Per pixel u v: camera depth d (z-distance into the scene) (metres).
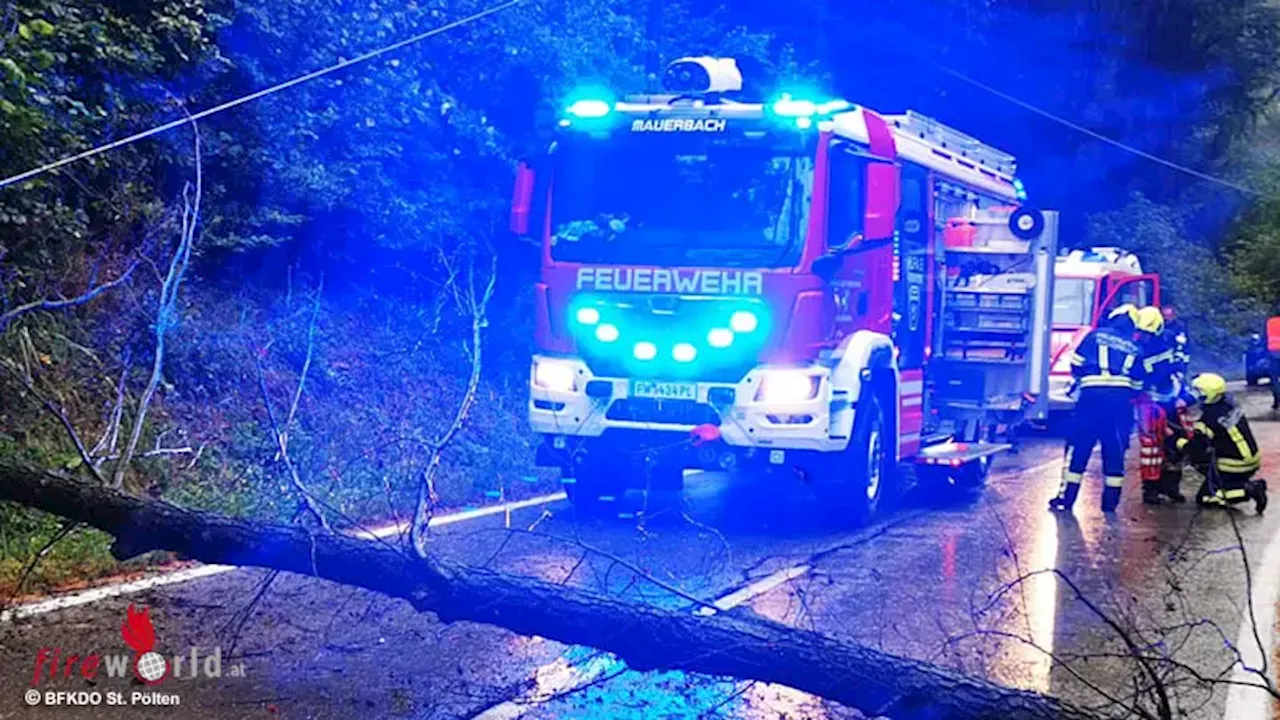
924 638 6.31
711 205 8.84
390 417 11.51
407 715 4.83
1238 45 34.97
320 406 11.09
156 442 8.59
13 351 8.42
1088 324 17.66
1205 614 7.02
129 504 4.93
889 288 9.80
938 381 11.67
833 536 9.14
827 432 8.67
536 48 13.71
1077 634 6.52
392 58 12.11
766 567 7.89
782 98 8.94
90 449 8.35
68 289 9.46
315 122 11.56
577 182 9.13
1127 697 4.70
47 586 6.45
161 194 10.85
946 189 11.48
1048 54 30.48
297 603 6.33
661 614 4.29
